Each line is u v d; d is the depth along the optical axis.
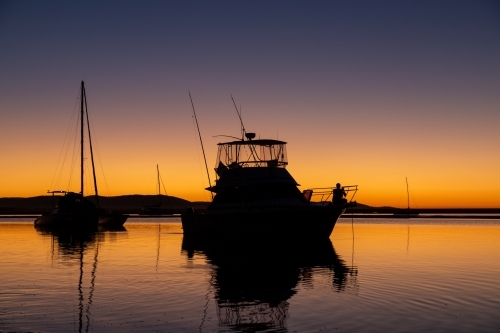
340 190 41.03
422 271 24.27
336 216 39.91
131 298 18.06
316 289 19.77
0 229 64.88
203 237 46.41
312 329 14.17
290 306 16.88
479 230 59.72
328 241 41.19
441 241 42.06
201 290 19.61
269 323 14.80
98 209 72.56
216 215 43.88
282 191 41.84
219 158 45.62
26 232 58.00
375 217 125.44
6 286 20.27
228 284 20.92
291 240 40.16
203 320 15.15
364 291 19.30
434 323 14.64
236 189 43.19
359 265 26.61
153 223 91.50
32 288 19.88
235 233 42.69
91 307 16.69
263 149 43.62
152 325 14.61
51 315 15.64
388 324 14.58
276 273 23.97
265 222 40.41
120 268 25.61
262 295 18.66
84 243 41.12
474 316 15.38
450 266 26.00
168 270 24.98
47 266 26.23
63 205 69.81
